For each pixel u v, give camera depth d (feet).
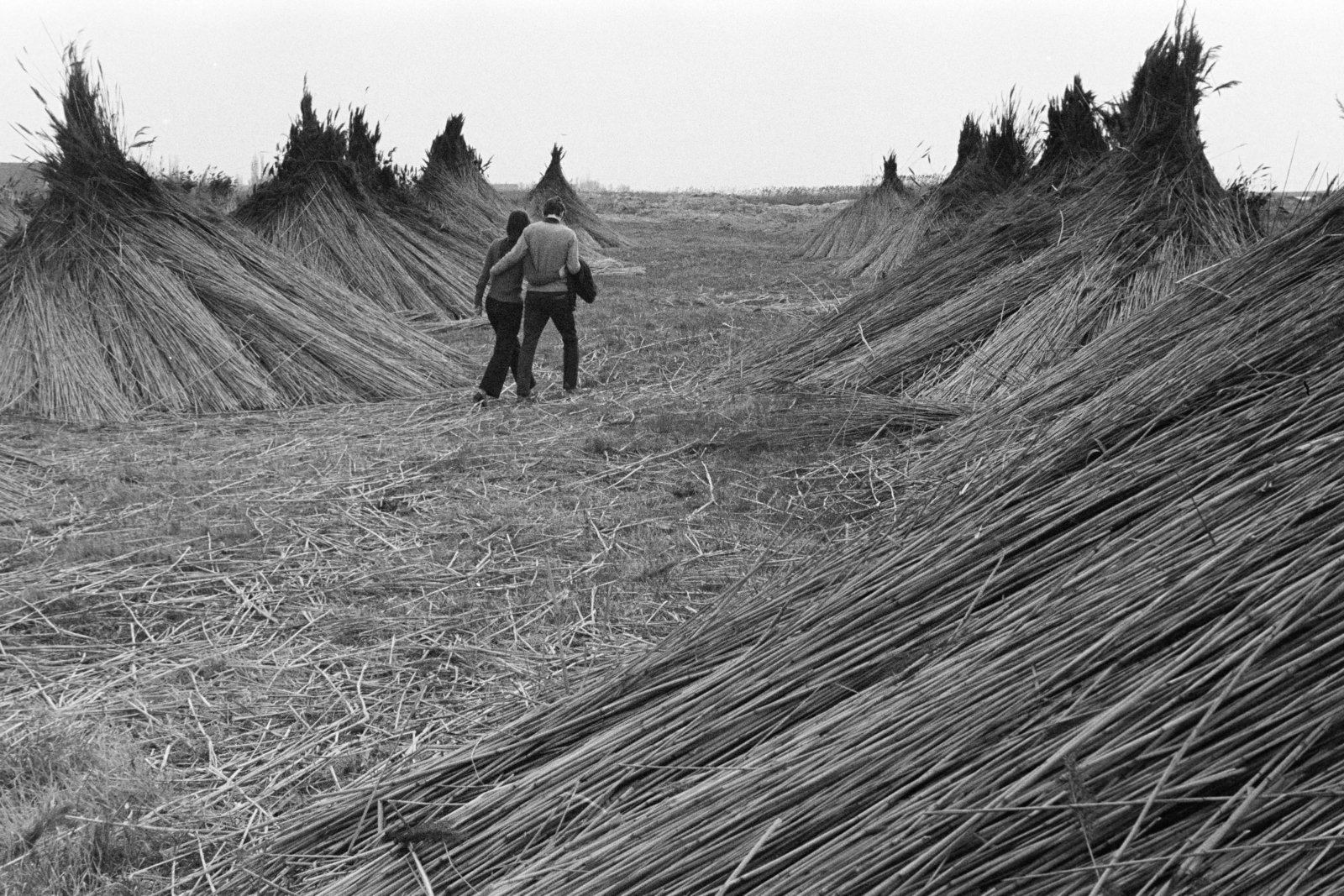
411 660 15.12
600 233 93.45
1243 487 9.92
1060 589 9.80
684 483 23.27
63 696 13.99
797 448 25.59
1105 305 30.53
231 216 49.96
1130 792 7.48
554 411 30.35
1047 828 7.57
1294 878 6.70
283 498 22.16
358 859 10.37
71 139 34.37
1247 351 13.03
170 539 19.54
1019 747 8.19
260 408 31.35
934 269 34.99
